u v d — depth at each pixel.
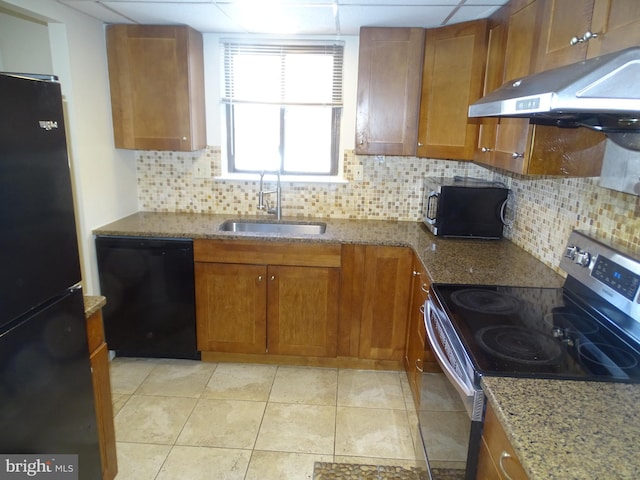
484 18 2.24
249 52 2.82
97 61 2.51
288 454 2.01
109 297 2.62
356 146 2.62
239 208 3.05
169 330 2.68
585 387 1.07
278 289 2.58
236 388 2.51
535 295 1.67
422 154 2.57
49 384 1.20
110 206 2.72
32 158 1.08
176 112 2.63
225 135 3.00
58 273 1.20
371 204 3.00
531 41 1.69
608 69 0.98
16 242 1.04
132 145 2.70
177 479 1.85
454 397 1.34
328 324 2.62
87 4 2.19
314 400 2.41
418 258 2.20
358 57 2.65
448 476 1.39
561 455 0.83
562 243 1.91
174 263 2.56
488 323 1.42
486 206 2.48
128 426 2.17
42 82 1.10
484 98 1.53
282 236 2.50
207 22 2.48
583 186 1.75
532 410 0.97
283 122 2.99
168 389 2.48
